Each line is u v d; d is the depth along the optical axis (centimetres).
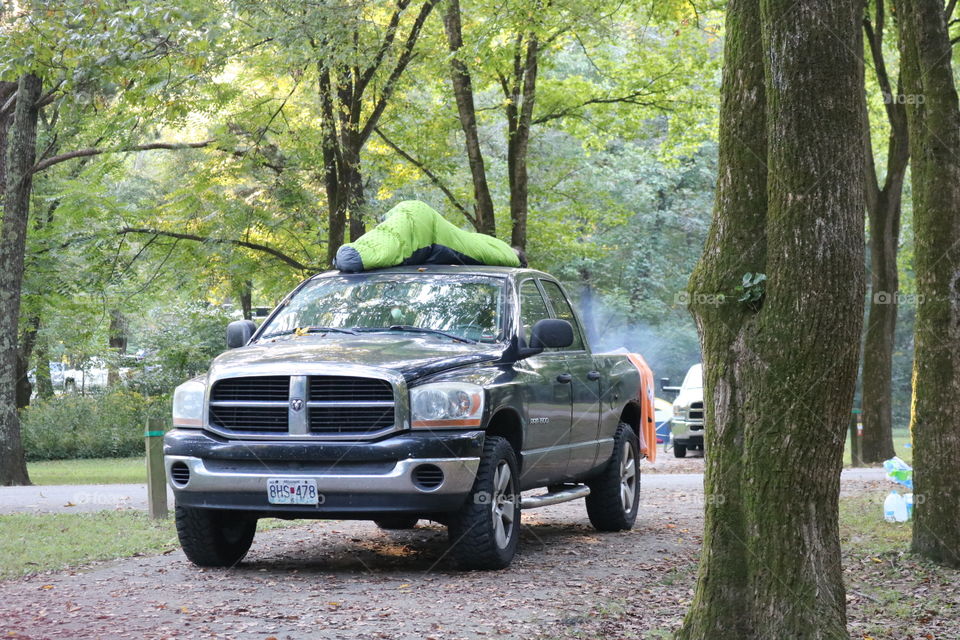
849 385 505
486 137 3119
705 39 2488
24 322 2809
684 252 4494
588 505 1060
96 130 2062
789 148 498
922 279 918
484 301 901
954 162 909
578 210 2894
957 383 898
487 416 783
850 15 501
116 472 2320
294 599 695
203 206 2353
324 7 1714
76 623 625
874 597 747
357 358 783
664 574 802
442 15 1998
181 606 673
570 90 2561
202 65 1590
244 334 892
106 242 2403
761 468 506
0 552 903
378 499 757
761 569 507
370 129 2131
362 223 2195
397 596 704
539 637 593
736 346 520
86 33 1502
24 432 2980
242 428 785
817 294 495
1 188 2080
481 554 787
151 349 3591
